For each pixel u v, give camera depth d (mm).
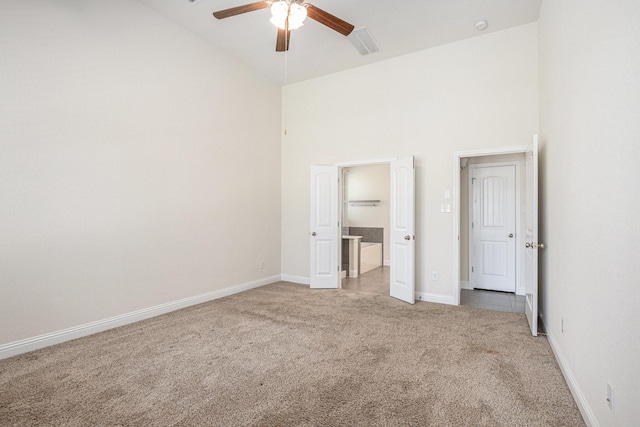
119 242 3354
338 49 4430
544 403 1977
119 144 3350
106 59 3240
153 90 3664
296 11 2793
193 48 4105
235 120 4754
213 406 1946
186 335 3096
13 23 2637
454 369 2402
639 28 1240
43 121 2805
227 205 4633
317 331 3203
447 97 4289
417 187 4473
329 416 1845
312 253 5148
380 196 7703
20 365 2473
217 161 4469
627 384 1308
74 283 3010
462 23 3814
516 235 4879
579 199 2008
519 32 3879
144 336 3068
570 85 2227
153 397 2045
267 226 5391
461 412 1881
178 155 3939
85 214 3088
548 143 3062
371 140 4859
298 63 4875
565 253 2359
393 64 4684
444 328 3289
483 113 4066
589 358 1775
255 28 3996
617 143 1444
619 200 1415
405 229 4363
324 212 5191
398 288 4492
